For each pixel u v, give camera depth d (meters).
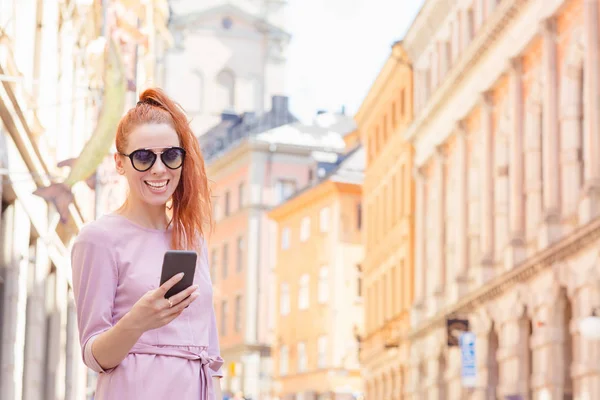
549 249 28.17
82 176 11.87
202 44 80.69
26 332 17.44
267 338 72.19
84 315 3.80
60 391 20.70
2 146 14.12
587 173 26.47
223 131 79.06
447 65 41.28
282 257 71.19
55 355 20.30
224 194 76.62
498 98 34.78
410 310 45.16
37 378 17.55
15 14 15.05
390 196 49.97
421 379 43.59
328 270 65.69
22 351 15.87
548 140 29.44
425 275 43.69
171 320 3.61
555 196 29.14
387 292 50.50
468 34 37.66
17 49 15.30
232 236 75.00
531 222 31.22
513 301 31.69
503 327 32.81
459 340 32.62
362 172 66.06
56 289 20.39
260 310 72.31
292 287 69.50
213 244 77.38
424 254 43.88
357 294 65.31
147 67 37.59
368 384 55.09
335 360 64.44
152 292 3.55
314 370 66.00
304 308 67.88
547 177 29.36
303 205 68.69
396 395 47.72
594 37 26.67
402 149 47.19
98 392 3.83
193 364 3.87
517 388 31.30
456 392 37.84
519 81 32.50
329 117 76.56
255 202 72.88
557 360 28.45
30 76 15.70
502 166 34.25
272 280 72.56
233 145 76.31
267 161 73.31
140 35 30.55
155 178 3.91
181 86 80.19
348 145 74.12
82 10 20.83
